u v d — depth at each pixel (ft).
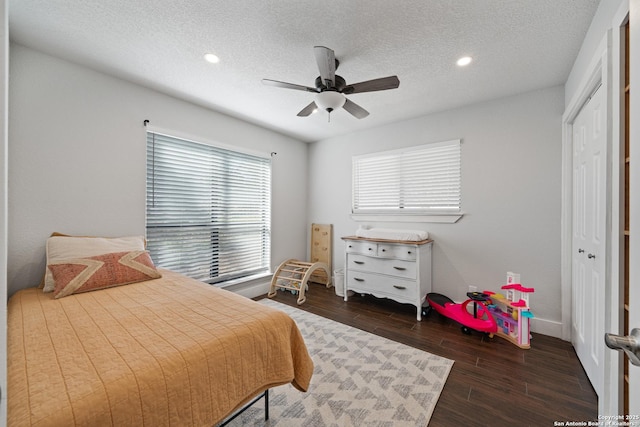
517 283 8.18
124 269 6.44
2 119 1.33
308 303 11.16
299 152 14.30
